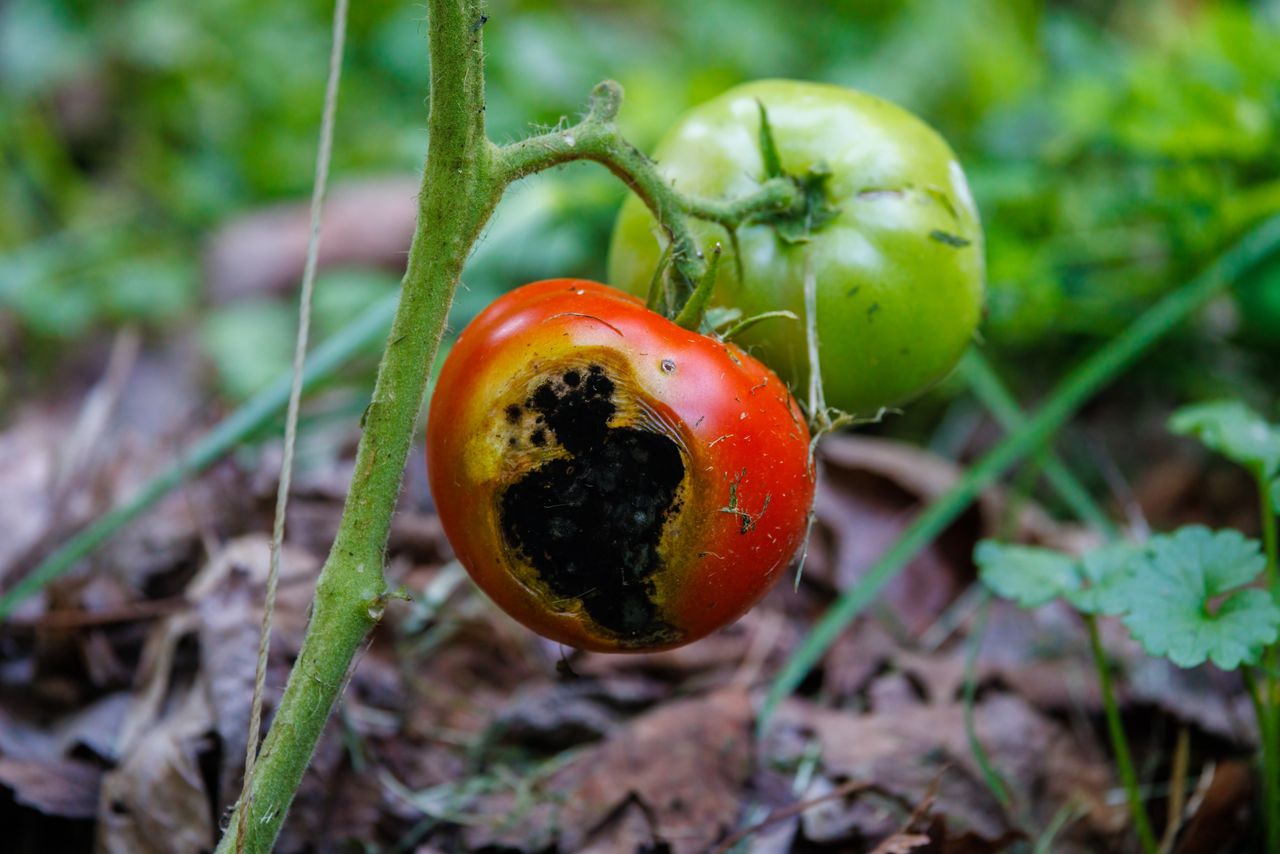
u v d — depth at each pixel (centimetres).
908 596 70
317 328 104
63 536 66
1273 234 69
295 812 57
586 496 48
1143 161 89
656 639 48
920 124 54
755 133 52
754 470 47
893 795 59
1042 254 90
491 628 65
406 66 139
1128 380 91
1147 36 129
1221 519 79
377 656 63
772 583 49
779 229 51
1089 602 54
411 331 47
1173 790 59
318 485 69
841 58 137
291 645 60
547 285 49
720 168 52
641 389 47
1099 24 137
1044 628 67
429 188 47
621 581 48
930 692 64
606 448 48
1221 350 92
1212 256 85
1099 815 60
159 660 60
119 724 60
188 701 59
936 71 123
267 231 118
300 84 139
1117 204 90
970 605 70
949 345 53
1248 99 86
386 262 116
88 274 114
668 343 47
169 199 130
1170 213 86
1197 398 89
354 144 132
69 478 69
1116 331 90
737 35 139
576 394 47
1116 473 85
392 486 47
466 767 61
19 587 59
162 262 119
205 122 139
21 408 102
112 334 111
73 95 141
